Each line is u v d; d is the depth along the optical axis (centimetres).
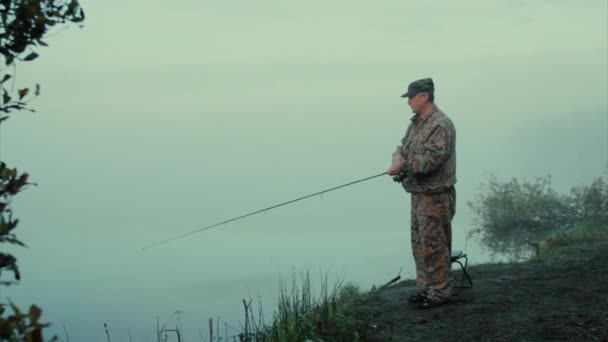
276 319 571
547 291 616
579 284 633
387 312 592
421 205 586
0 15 251
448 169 577
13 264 237
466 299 604
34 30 256
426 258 589
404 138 609
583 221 1557
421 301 601
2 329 210
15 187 244
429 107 584
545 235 1526
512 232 1664
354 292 696
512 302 584
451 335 513
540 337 493
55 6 266
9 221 236
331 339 525
